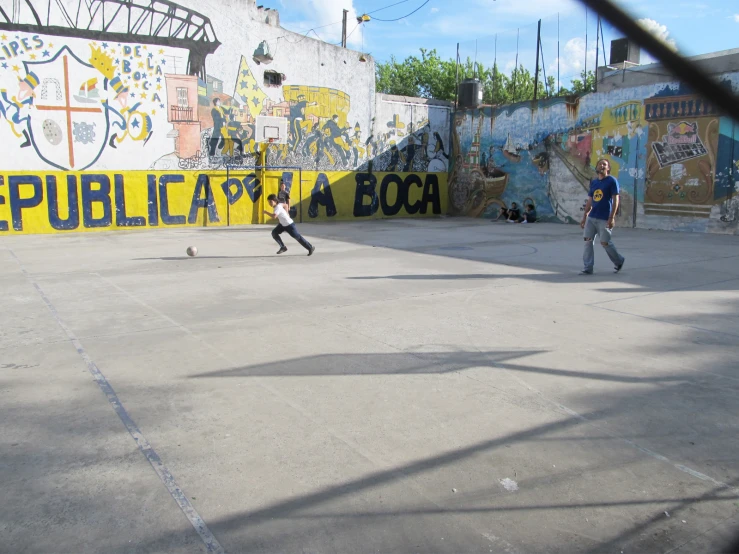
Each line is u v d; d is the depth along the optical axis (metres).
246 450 3.40
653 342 5.52
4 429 3.66
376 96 22.34
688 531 2.65
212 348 5.35
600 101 18.81
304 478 3.10
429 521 2.73
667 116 17.02
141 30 17.27
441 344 5.45
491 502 2.88
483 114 22.88
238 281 8.74
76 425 3.72
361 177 22.25
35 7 15.77
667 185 17.19
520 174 21.62
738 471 3.17
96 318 6.48
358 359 5.02
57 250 12.59
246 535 2.61
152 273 9.50
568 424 3.75
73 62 16.39
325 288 8.17
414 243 13.85
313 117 20.83
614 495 2.94
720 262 10.58
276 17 19.70
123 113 17.25
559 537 2.61
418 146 23.59
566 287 8.22
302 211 20.92
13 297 7.61
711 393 4.26
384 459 3.30
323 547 2.53
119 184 17.38
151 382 4.49
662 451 3.39
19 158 15.97
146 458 3.30
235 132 19.20
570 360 5.00
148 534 2.61
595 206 9.08
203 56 18.36
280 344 5.46
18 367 4.82
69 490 2.96
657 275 9.19
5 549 2.50
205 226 18.77
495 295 7.68
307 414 3.90
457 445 3.47
